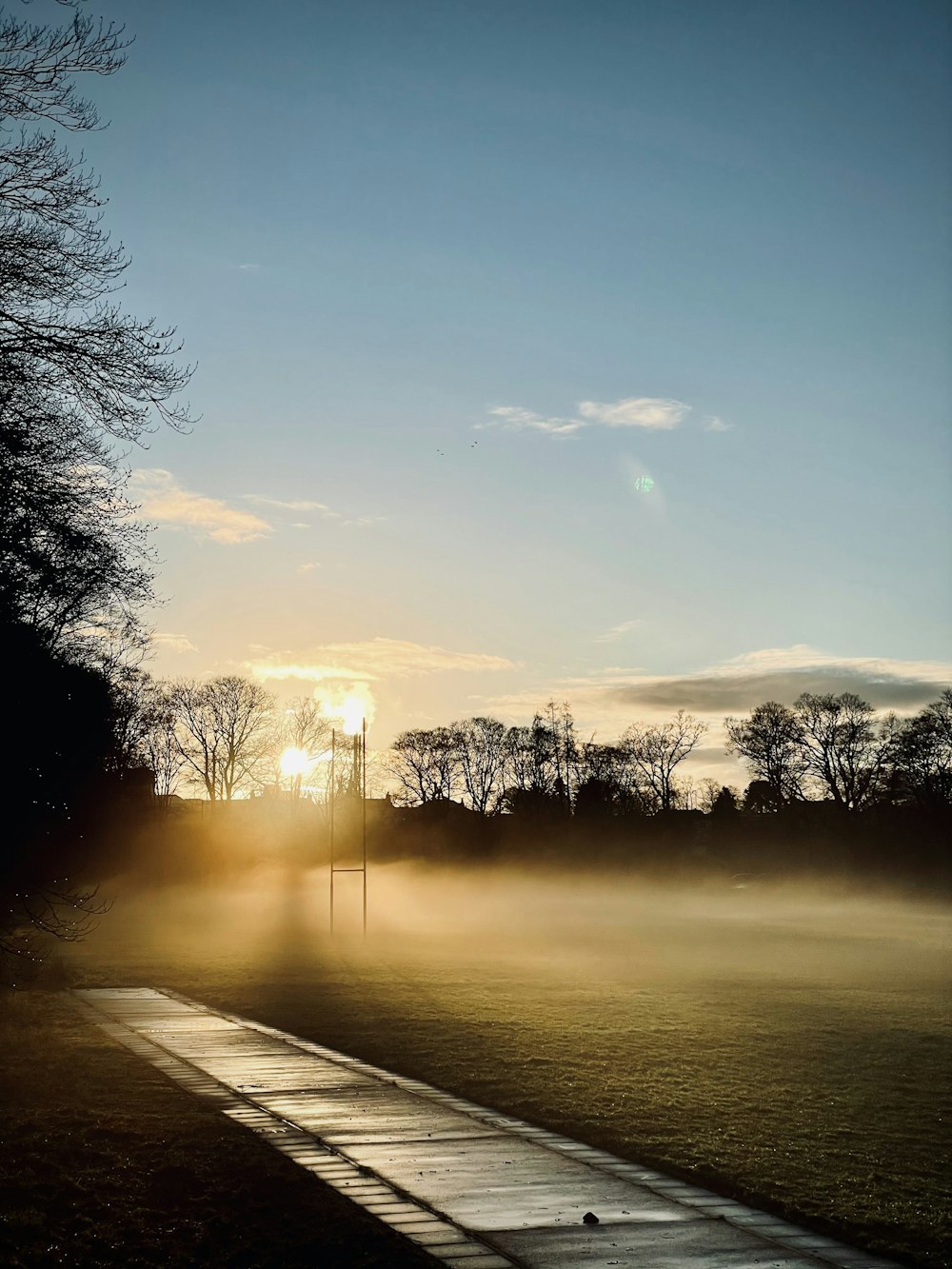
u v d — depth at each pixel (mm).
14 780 19125
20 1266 10555
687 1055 22891
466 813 107125
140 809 67375
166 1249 10977
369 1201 12336
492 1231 11453
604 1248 10992
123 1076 19344
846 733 98250
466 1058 21844
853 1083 20312
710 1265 10586
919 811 90562
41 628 19812
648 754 116312
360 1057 21734
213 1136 15117
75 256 16203
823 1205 12859
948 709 91438
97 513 17672
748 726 101750
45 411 16359
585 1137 15781
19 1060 20688
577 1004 30672
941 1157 15375
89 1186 12852
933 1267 10891
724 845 108500
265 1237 11266
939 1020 28641
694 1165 14398
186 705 97125
